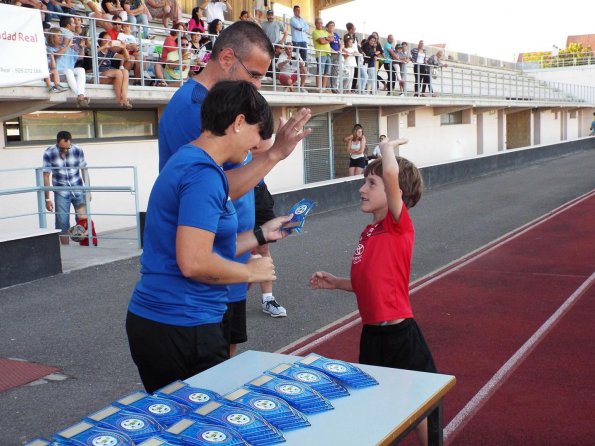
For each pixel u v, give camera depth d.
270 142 3.83
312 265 9.85
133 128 14.56
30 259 8.84
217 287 2.72
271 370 2.41
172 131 3.08
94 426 2.02
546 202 16.97
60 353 6.05
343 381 2.34
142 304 2.68
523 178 23.17
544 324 6.74
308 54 20.27
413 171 3.46
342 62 19.47
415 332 3.42
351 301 7.74
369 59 21.45
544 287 8.37
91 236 10.96
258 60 3.12
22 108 11.04
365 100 20.34
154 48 13.98
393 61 22.47
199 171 2.52
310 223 13.94
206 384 2.41
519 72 46.22
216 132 2.58
